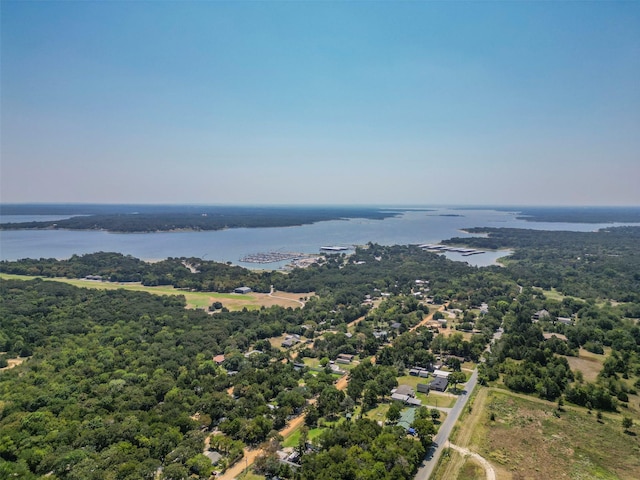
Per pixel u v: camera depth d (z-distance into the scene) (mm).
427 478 106500
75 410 129250
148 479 101125
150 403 139000
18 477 98500
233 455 114000
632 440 126562
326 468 101375
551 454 118750
